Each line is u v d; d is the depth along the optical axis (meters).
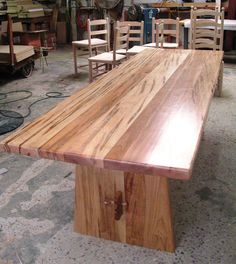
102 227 1.76
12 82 4.70
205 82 2.08
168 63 2.60
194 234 1.80
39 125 1.49
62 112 1.63
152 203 1.61
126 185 1.60
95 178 1.65
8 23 4.46
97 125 1.46
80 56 6.18
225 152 2.64
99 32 4.59
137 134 1.37
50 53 6.50
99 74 4.55
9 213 1.99
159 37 4.21
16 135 1.40
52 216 1.96
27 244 1.76
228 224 1.88
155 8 6.20
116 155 1.21
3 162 2.58
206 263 1.62
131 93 1.88
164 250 1.70
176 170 1.13
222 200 2.08
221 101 3.69
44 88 4.40
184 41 5.24
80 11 6.91
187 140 1.32
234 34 5.88
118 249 1.72
